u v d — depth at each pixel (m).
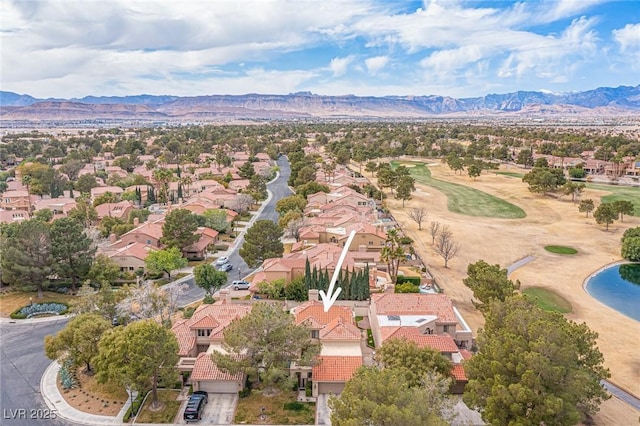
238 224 141.75
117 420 50.88
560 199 174.12
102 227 125.38
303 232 114.06
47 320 76.44
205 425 49.69
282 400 53.91
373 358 57.38
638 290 93.81
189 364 58.66
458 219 148.75
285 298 80.88
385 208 155.75
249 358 54.91
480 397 46.59
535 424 41.56
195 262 107.00
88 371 60.34
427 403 40.72
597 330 75.06
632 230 114.62
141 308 68.06
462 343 65.56
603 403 55.16
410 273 94.44
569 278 99.50
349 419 38.44
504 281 73.12
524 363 44.19
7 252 82.50
